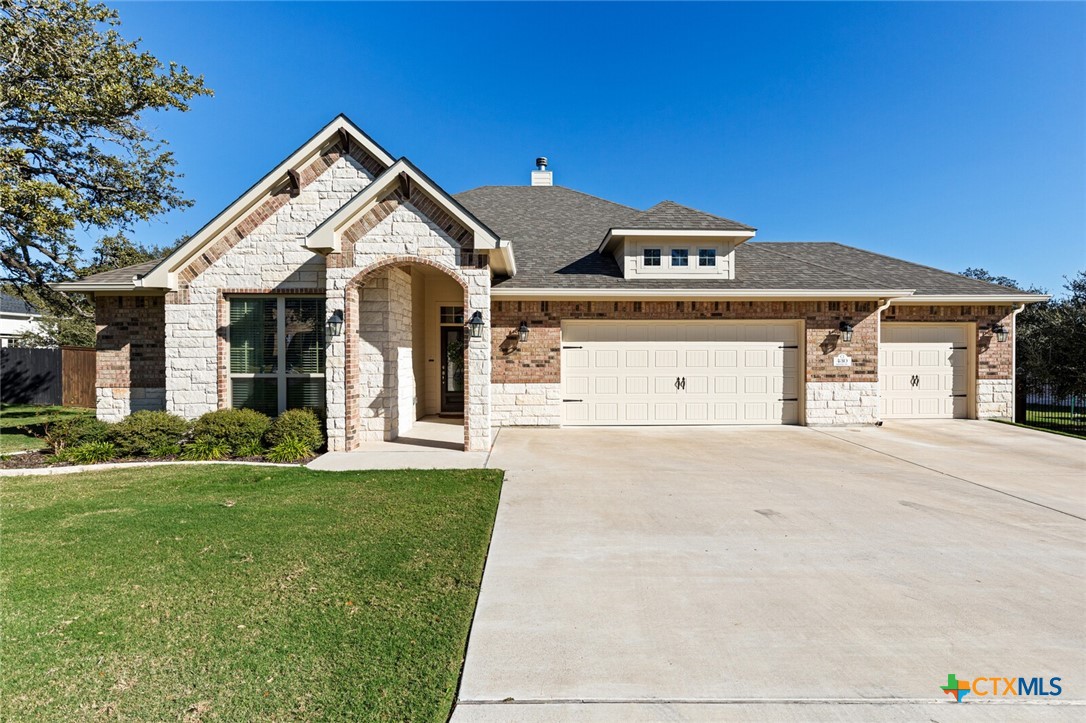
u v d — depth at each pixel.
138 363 12.62
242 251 11.43
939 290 14.44
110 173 17.28
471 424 10.23
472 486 7.58
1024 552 5.30
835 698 3.12
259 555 5.09
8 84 13.37
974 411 14.45
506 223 16.69
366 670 3.31
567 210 17.91
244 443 10.10
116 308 12.62
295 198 11.51
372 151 11.43
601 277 13.58
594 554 5.23
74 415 17.23
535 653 3.55
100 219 14.88
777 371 13.51
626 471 8.63
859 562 5.06
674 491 7.47
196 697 3.04
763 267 14.53
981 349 14.45
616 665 3.43
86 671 3.29
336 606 4.11
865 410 13.41
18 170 13.48
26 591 4.34
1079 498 7.18
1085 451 10.34
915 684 3.26
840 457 9.76
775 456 9.83
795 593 4.43
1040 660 3.50
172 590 4.37
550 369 13.22
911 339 14.52
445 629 3.80
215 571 4.73
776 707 3.04
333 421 10.29
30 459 9.59
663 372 13.38
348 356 10.29
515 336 13.18
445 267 10.20
